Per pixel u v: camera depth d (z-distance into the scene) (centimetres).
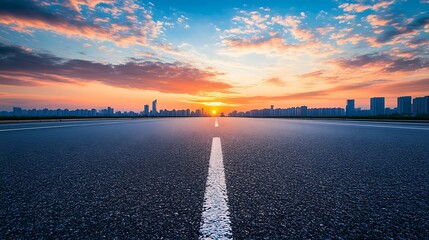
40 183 206
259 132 746
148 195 176
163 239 115
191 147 421
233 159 311
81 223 131
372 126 1075
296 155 339
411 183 205
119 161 300
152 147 421
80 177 226
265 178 221
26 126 1075
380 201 164
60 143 470
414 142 479
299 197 171
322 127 1008
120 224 130
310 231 122
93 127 1007
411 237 117
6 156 331
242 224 130
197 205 156
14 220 135
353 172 243
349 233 121
